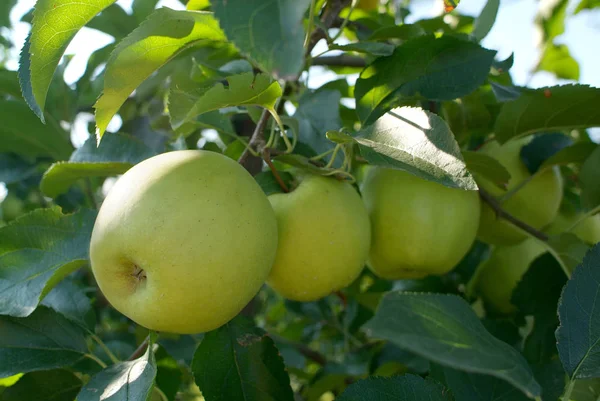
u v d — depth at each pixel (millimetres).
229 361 321
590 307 277
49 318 336
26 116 496
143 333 444
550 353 346
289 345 569
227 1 218
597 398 296
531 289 364
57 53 285
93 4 278
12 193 634
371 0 525
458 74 359
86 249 334
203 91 313
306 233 315
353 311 574
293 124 353
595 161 374
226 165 285
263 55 213
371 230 364
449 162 278
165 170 273
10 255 327
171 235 260
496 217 395
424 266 364
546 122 378
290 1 216
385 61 363
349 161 336
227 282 268
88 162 348
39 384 335
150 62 302
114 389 276
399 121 298
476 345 267
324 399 583
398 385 273
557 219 432
